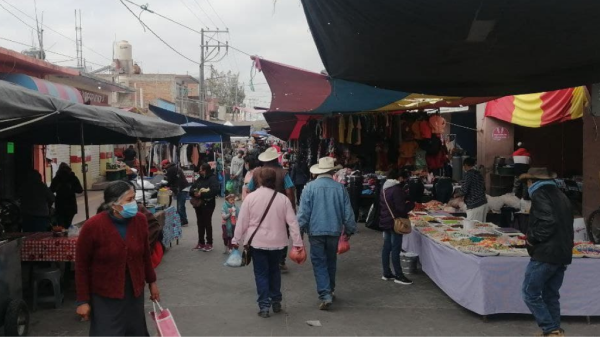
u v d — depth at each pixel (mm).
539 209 4832
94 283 3727
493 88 6855
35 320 5801
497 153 14273
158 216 8867
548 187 4910
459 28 4559
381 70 5980
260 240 5828
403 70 5945
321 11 4676
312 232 6215
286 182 7793
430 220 8828
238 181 18516
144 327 3979
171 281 7477
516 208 10000
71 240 6336
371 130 12414
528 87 6797
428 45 5008
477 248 6055
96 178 23062
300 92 7605
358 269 8109
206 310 6129
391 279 7457
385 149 12742
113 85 21047
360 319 5781
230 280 7512
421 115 12359
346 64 5879
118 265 3734
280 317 5871
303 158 16484
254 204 5906
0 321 4883
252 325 5602
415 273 7875
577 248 6148
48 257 6305
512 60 5480
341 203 6328
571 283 5637
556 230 4773
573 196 12906
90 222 3729
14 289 5141
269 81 7207
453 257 6184
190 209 16625
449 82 6562
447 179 11836
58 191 9969
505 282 5633
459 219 8938
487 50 5137
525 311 5645
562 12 4215
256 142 36969
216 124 19703
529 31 4621
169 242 9812
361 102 8375
